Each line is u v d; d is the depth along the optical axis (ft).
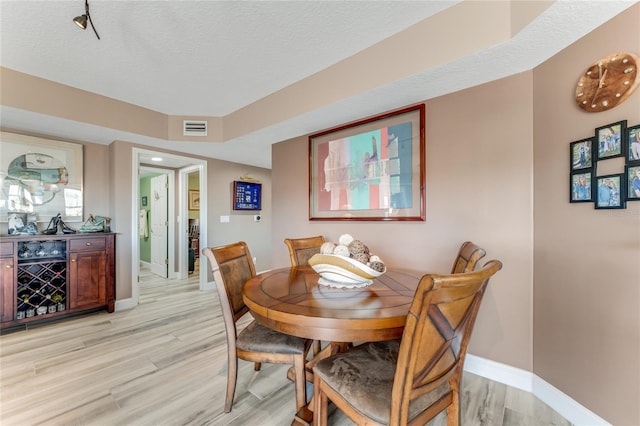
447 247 6.79
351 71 6.96
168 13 5.43
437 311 2.83
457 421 3.67
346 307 3.85
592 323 4.64
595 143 4.56
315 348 6.62
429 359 3.01
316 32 6.05
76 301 9.53
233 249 6.03
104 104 9.18
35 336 8.25
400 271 6.30
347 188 8.89
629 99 4.13
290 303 4.05
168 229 16.19
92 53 6.79
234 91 8.96
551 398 5.24
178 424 4.78
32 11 5.32
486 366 6.18
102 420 4.85
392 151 7.79
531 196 5.70
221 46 6.56
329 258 4.83
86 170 10.86
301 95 8.17
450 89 6.54
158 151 12.05
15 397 5.46
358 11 5.43
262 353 4.87
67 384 5.89
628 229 4.16
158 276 16.66
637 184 4.05
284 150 11.11
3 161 9.04
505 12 4.80
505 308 5.99
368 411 3.21
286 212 11.13
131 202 11.19
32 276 8.95
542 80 5.48
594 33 4.54
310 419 4.52
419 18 5.68
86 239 9.76
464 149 6.53
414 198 7.34
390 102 7.27
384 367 3.82
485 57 5.26
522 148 5.80
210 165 14.12
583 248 4.77
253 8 5.33
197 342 7.93
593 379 4.61
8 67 7.37
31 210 9.53
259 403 5.34
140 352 7.30
